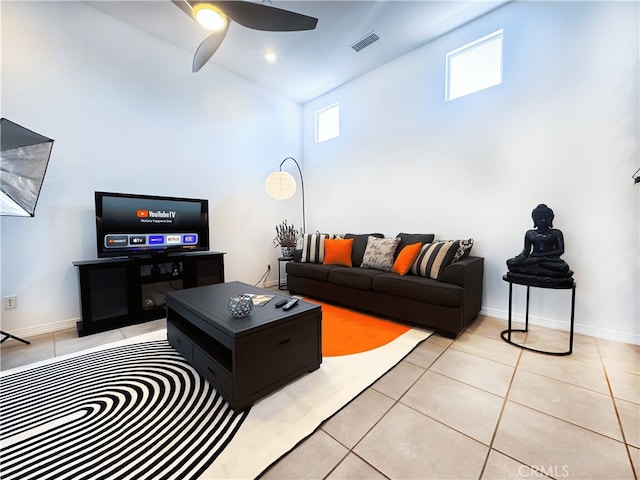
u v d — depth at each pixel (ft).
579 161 7.81
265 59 11.73
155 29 10.03
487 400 5.00
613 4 7.27
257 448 3.96
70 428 4.39
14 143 6.30
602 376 5.71
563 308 8.20
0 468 3.67
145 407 4.86
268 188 12.73
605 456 3.78
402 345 7.22
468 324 8.70
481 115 9.55
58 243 8.52
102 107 9.27
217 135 12.26
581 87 7.74
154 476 3.52
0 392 5.33
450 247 8.68
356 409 4.79
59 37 8.48
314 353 5.89
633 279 7.20
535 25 8.43
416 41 10.67
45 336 7.99
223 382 4.89
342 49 11.09
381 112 12.35
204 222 10.79
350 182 13.66
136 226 9.26
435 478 3.49
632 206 7.16
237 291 7.29
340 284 10.16
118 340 7.65
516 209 8.89
